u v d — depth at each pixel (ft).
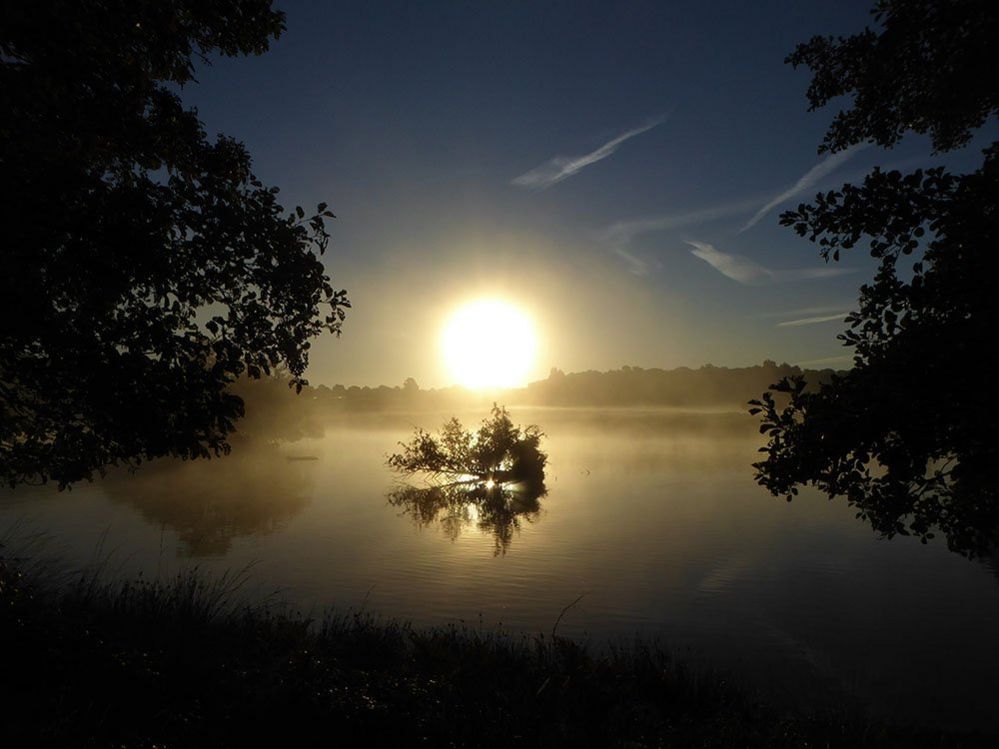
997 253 16.43
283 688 22.22
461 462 144.25
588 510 108.78
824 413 19.19
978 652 43.91
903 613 52.85
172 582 54.75
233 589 55.26
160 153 25.55
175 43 25.40
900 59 23.49
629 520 98.73
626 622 50.03
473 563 69.51
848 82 25.81
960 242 17.29
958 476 18.61
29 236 20.83
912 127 25.46
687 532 89.10
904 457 19.03
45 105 21.70
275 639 31.42
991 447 17.63
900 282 18.71
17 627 22.22
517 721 22.36
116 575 57.93
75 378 23.75
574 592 58.23
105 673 20.98
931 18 21.65
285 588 57.52
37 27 20.84
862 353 19.67
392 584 60.08
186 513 100.73
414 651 32.96
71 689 19.39
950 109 23.52
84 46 22.35
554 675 28.53
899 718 33.12
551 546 79.36
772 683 37.96
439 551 75.46
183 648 26.35
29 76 21.02
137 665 22.26
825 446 19.33
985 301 16.72
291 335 25.66
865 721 28.48
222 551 73.82
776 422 20.53
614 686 27.55
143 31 24.22
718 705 28.35
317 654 29.37
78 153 22.03
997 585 61.93
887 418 18.13
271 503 113.19
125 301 24.41
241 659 27.12
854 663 41.68
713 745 23.00
